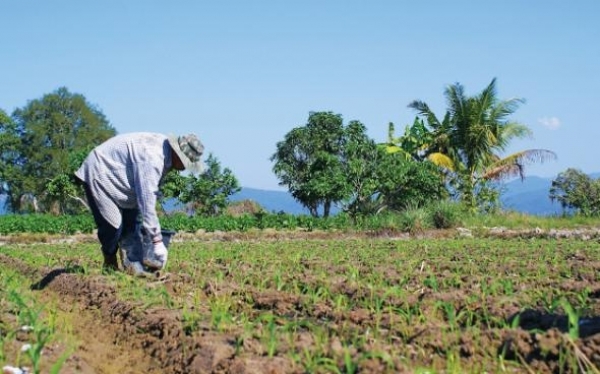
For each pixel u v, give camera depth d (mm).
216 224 28766
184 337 5648
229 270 9852
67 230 27922
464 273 10164
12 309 7023
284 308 7102
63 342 5941
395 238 22719
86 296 8211
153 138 8852
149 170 8594
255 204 43156
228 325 5973
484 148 33625
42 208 65250
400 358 4945
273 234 25672
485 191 31125
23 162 65312
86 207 43062
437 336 5402
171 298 7285
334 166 33875
